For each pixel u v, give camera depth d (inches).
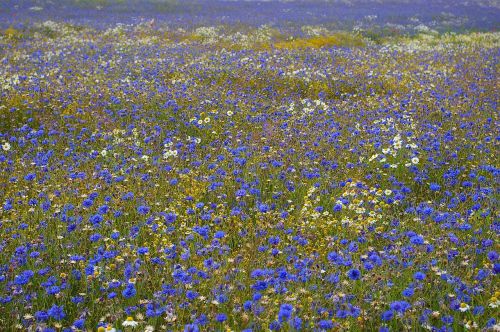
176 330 188.1
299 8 2301.9
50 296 221.5
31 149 434.9
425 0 2999.5
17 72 708.7
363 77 728.3
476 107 559.5
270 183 363.9
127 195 312.2
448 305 202.7
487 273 218.7
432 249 239.8
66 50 959.6
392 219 300.7
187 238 262.8
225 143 453.4
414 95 620.4
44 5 1868.8
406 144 418.6
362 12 2199.8
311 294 211.5
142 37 1244.5
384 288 210.5
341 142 441.1
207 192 343.0
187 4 2194.9
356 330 193.6
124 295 199.8
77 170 375.6
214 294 211.0
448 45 1217.4
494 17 2154.3
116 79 665.6
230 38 1241.4
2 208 307.0
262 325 188.2
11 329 195.8
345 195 319.0
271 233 285.0
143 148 429.7
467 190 347.9
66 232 276.1
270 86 682.2
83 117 506.0
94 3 2003.0
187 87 614.5
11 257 248.4
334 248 257.6
